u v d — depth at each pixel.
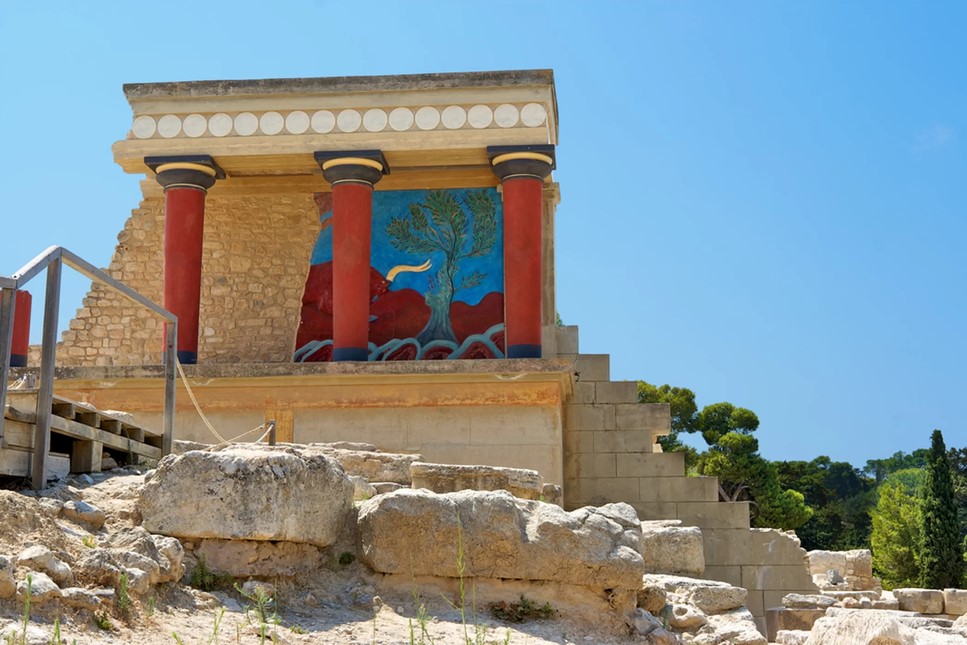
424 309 21.12
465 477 11.28
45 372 8.66
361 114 19.62
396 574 8.15
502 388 17.81
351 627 7.28
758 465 51.97
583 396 19.22
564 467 18.97
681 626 9.68
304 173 21.11
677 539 12.16
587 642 7.94
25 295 18.61
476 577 8.20
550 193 21.72
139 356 21.22
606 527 8.58
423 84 19.61
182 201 19.75
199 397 18.09
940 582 42.31
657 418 18.97
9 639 5.54
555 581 8.30
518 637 7.63
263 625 6.48
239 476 7.74
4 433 8.33
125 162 20.05
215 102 19.84
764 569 17.25
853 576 26.69
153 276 21.64
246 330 21.52
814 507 68.44
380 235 21.44
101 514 7.68
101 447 9.72
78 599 6.28
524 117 19.41
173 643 6.36
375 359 20.92
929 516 43.00
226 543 7.73
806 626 13.40
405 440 17.78
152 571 6.96
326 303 21.47
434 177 21.23
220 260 21.78
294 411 18.00
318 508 8.09
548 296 21.33
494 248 21.25
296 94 19.75
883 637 8.38
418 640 7.05
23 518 6.86
